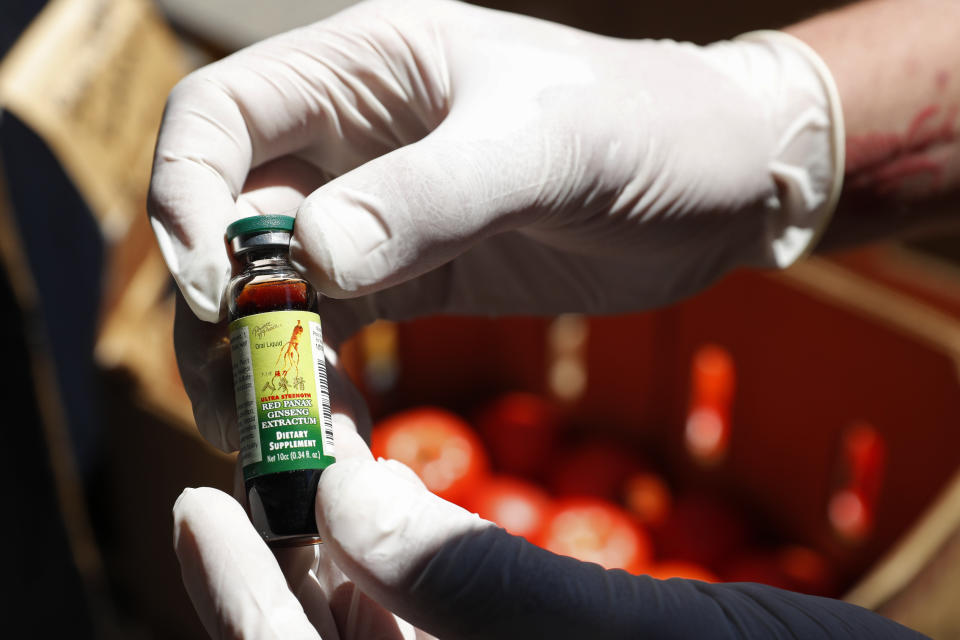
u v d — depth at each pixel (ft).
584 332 2.32
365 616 1.34
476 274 1.56
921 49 1.52
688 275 1.58
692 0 2.44
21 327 1.70
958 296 2.01
